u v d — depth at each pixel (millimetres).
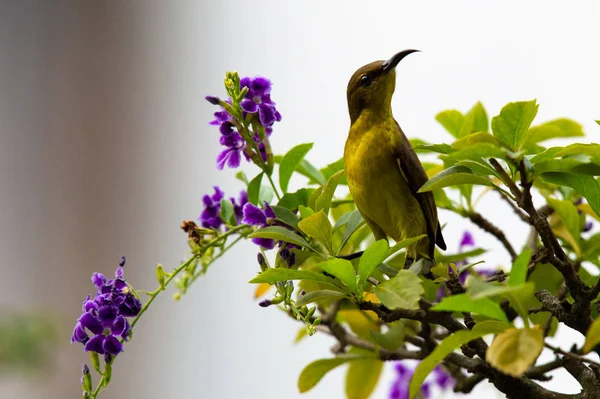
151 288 5211
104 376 2400
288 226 2426
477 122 2484
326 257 2412
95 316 2398
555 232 2473
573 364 2381
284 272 2379
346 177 2486
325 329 2500
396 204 2471
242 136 2438
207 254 2453
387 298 2365
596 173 2371
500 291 2316
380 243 2373
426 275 2469
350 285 2385
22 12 5871
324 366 2465
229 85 2434
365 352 2473
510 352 2322
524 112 2371
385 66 2484
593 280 2426
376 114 2480
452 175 2377
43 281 5383
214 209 2459
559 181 2383
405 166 2465
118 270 2410
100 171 5609
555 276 2457
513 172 2385
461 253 2488
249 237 2400
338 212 2506
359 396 2514
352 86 2490
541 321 2453
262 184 2469
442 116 2494
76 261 5406
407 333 2463
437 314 2391
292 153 2447
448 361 2412
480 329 2344
